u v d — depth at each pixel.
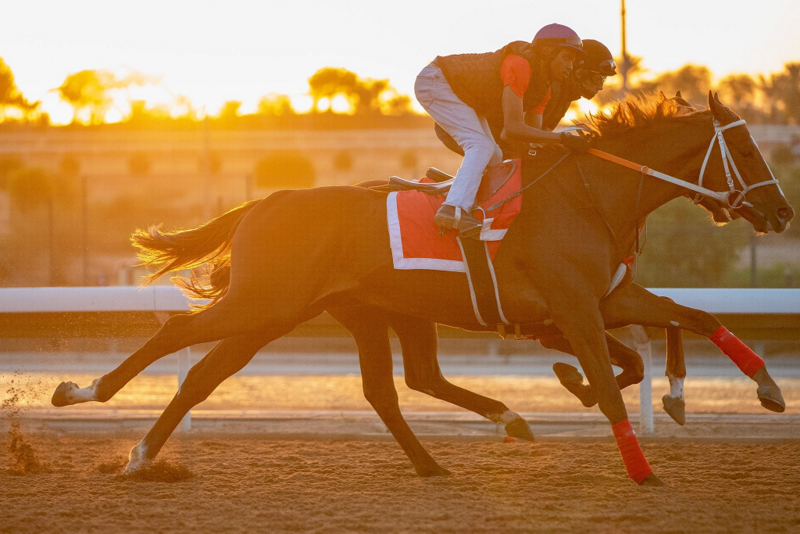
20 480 8.59
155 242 9.09
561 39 8.52
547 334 8.69
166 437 8.82
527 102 8.65
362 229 8.52
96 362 24.09
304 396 18.03
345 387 19.73
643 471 8.16
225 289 9.21
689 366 24.02
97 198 70.75
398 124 120.44
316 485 8.45
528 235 8.23
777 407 8.02
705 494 7.88
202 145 89.75
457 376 22.25
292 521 7.00
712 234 34.41
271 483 8.54
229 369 8.78
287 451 10.39
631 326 11.25
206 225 9.13
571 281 8.10
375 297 8.61
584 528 6.72
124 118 107.88
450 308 8.42
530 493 7.98
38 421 12.27
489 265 8.22
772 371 22.78
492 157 8.68
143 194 71.75
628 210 8.48
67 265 45.12
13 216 60.47
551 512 7.23
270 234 8.59
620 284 8.57
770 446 10.55
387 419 9.22
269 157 78.94
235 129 112.56
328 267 8.55
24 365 23.08
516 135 8.34
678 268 34.19
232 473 9.03
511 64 8.41
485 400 9.54
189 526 6.85
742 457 9.80
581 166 8.49
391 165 83.81
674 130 8.52
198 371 8.80
